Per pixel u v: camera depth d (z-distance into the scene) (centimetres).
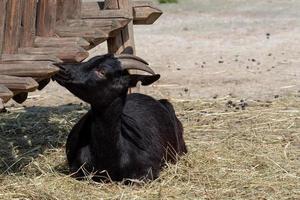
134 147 1260
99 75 1188
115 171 1250
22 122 1625
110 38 1544
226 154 1426
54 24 1334
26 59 1212
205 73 2103
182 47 2431
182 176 1299
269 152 1443
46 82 1296
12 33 1252
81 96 1203
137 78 1237
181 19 2859
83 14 1475
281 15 2883
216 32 2639
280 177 1305
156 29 2705
